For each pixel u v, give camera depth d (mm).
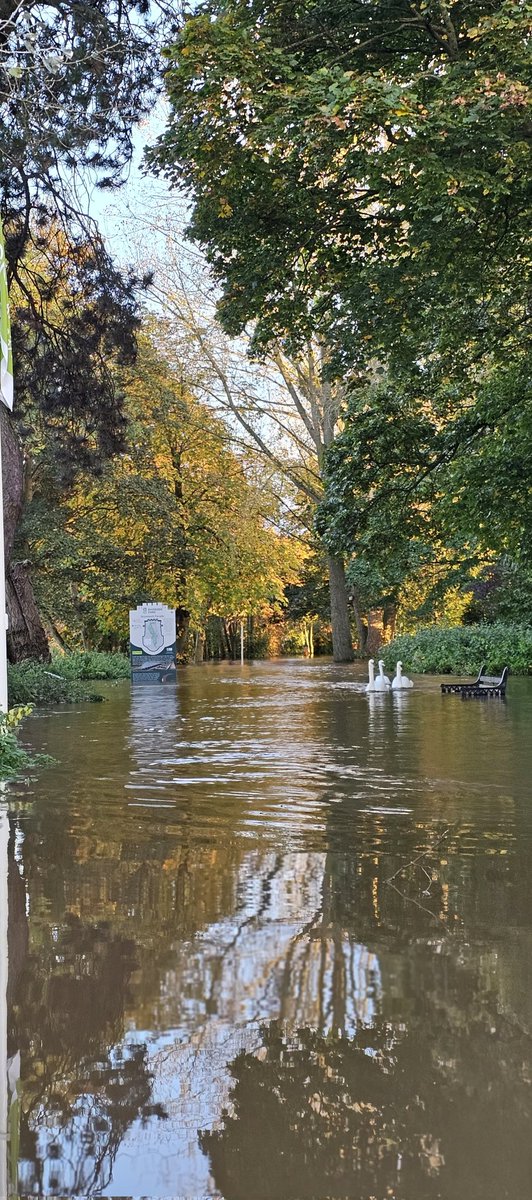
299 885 5074
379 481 23625
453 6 12578
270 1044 3068
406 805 7590
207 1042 3088
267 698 21875
